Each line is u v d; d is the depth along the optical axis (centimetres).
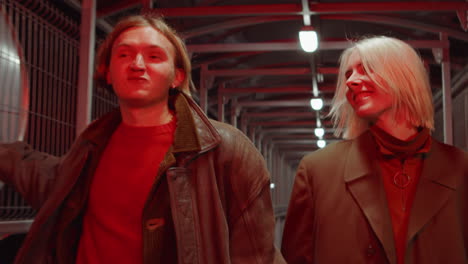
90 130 159
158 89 148
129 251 144
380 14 809
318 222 188
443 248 168
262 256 153
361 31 985
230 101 1656
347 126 206
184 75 163
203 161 150
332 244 180
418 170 181
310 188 198
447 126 903
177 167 145
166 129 154
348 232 179
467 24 712
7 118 322
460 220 173
